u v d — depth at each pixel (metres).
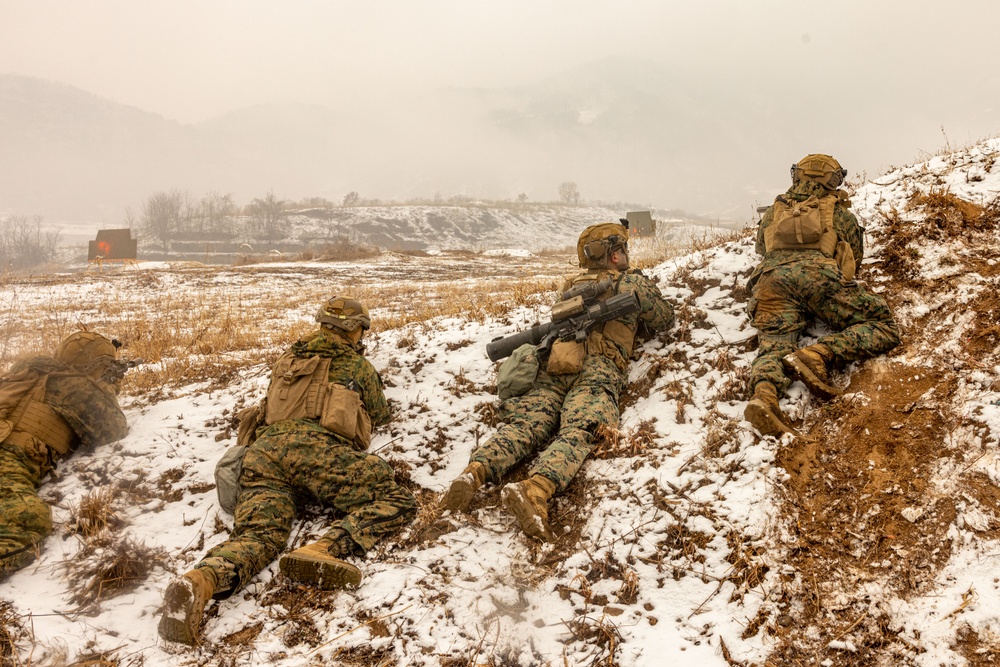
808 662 2.75
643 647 2.93
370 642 3.07
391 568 3.53
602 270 4.87
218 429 4.86
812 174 4.71
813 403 3.94
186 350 7.12
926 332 4.07
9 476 3.88
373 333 6.39
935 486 3.19
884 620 2.81
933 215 4.84
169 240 81.31
